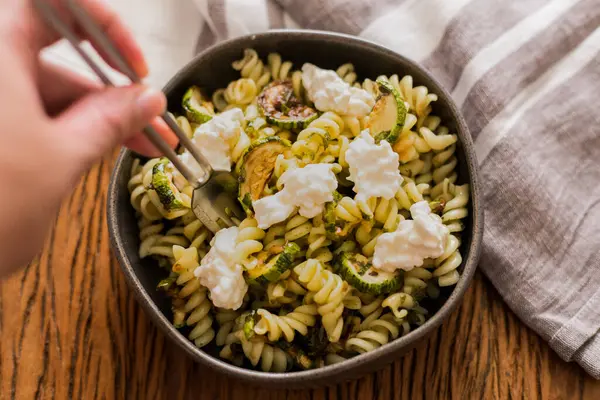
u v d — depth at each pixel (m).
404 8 0.47
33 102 0.29
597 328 0.40
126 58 0.35
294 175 0.38
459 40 0.45
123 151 0.40
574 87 0.45
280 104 0.43
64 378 0.42
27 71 0.30
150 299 0.37
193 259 0.39
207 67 0.43
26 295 0.43
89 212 0.45
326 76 0.42
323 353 0.39
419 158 0.42
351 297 0.39
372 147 0.39
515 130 0.44
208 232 0.40
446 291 0.39
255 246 0.38
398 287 0.38
